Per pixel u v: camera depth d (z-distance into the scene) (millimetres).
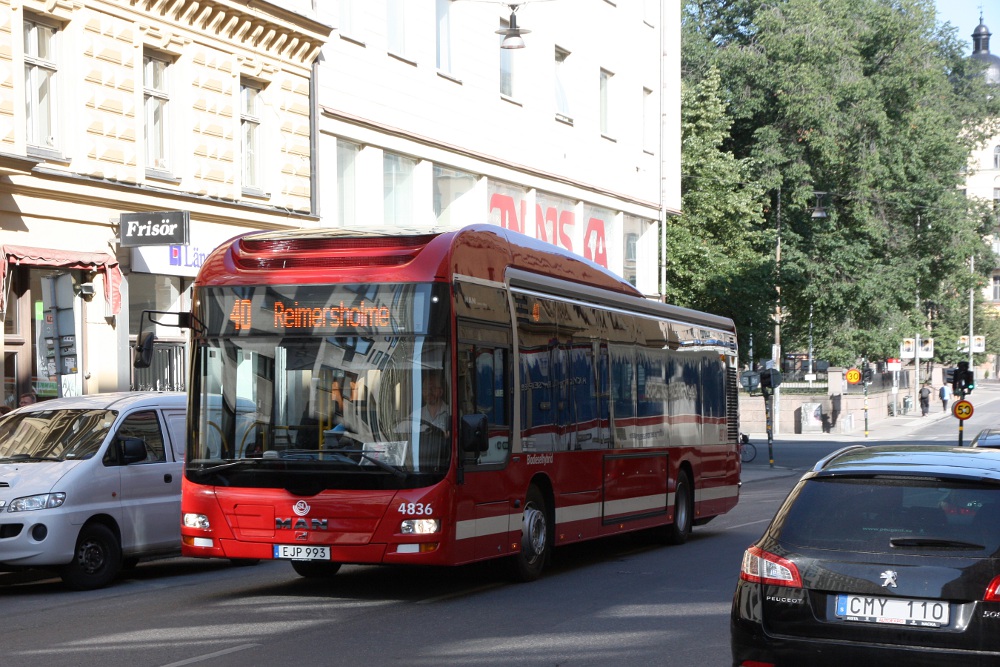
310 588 12508
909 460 6918
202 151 22203
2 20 17766
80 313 19953
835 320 56312
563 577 13367
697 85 49250
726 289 46906
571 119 34719
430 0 28516
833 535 6523
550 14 33500
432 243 11430
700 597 11703
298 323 11367
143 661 8500
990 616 6094
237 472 11273
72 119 19469
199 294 11625
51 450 13156
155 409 14039
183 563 15469
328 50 25312
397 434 11078
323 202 25344
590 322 14562
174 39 21531
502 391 12180
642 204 39250
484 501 11711
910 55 54344
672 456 17078
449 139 29062
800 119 51688
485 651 8867
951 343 90188
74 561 12570
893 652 6191
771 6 54875
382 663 8414
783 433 57719
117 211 20375
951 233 54938
